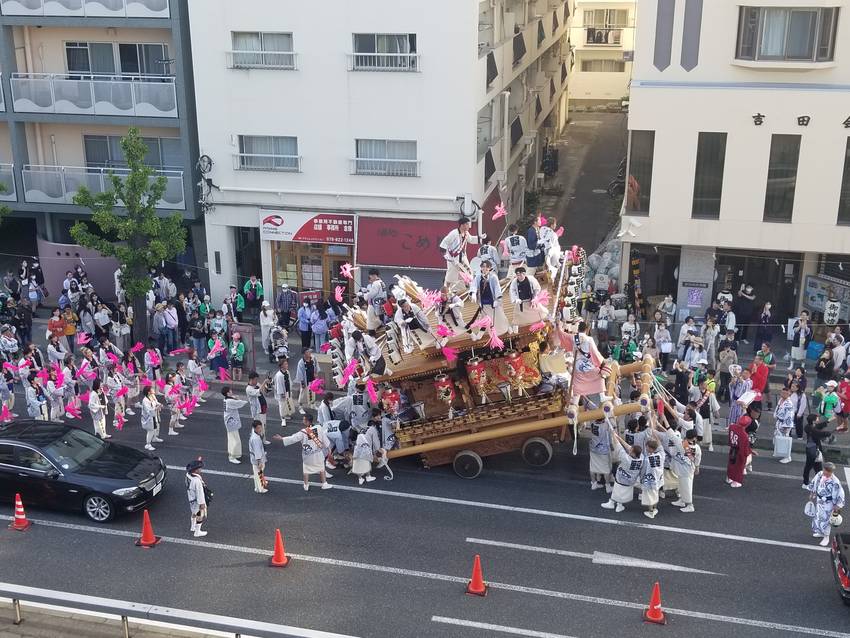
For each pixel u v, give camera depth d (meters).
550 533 18.53
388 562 17.55
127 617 15.58
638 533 18.52
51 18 31.17
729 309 27.52
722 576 16.97
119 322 28.92
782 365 27.19
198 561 17.70
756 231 28.05
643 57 27.81
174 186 32.12
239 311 30.33
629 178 28.69
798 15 26.53
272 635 15.30
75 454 19.84
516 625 15.56
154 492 19.73
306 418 20.83
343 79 29.12
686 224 28.50
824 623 15.59
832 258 28.69
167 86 31.22
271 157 30.44
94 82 31.53
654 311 29.78
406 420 20.97
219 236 31.88
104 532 18.86
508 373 20.25
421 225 29.94
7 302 30.28
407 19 28.08
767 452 22.27
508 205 36.09
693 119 27.56
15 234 38.84
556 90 49.69
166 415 25.03
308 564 17.52
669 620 15.67
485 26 31.08
